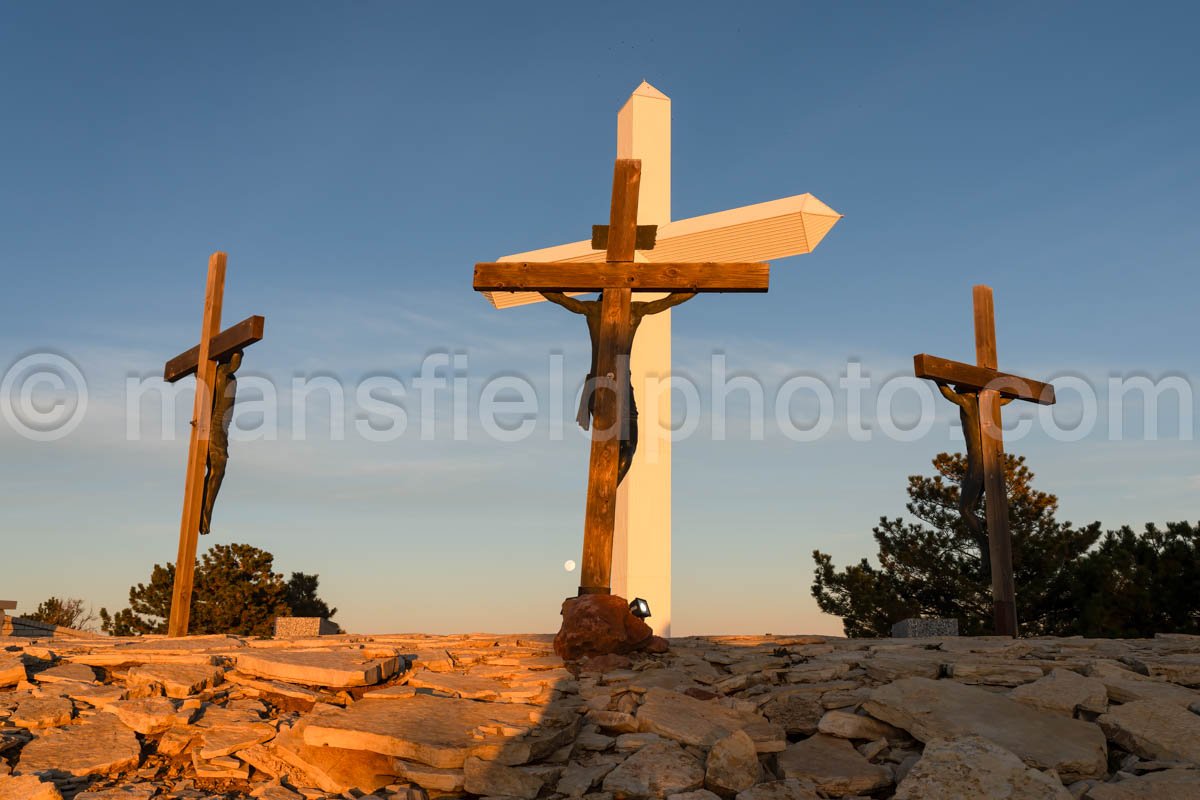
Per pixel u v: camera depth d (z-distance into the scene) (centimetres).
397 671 823
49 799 572
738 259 1301
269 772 645
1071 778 608
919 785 575
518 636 1036
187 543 1209
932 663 795
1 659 804
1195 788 561
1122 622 2008
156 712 707
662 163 1400
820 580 2436
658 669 824
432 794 618
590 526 937
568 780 623
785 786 605
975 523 1262
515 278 988
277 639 1027
